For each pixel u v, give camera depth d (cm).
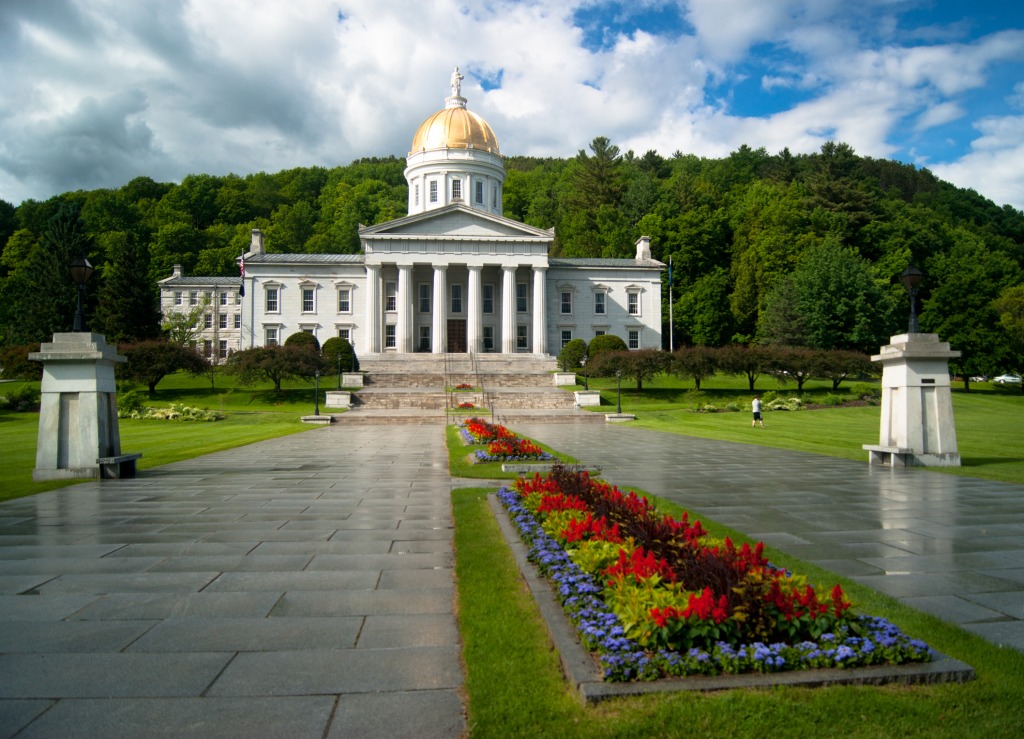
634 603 538
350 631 617
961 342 6431
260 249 7719
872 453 1944
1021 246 10594
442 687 504
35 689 498
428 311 7425
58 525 1092
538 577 725
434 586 758
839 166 9388
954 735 415
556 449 2419
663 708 438
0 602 698
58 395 1683
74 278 1733
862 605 642
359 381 5725
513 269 6931
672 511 1151
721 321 8431
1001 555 872
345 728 441
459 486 1520
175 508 1249
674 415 4441
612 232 10175
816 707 441
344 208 11788
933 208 11181
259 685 505
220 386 5741
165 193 13038
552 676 498
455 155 7812
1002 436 2914
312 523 1107
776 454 2216
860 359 5328
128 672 528
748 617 525
